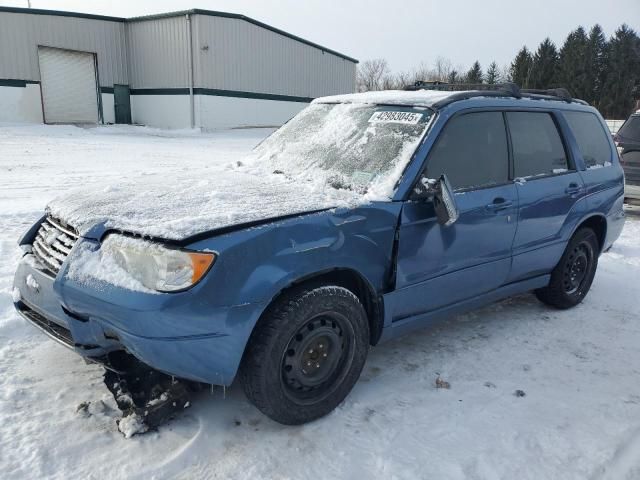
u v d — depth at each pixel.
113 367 2.82
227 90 27.08
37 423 2.89
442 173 3.54
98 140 20.19
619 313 4.89
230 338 2.61
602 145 5.11
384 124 3.76
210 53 25.97
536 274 4.49
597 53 60.00
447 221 3.15
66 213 3.14
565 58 61.03
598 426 3.14
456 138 3.66
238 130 27.50
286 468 2.68
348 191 3.36
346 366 3.15
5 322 3.94
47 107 25.62
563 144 4.59
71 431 2.84
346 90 35.84
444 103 3.68
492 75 72.62
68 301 2.74
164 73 26.83
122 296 2.54
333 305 2.96
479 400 3.35
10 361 3.50
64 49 25.69
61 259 2.97
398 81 73.94
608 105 57.72
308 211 2.93
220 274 2.55
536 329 4.46
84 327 2.76
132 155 15.52
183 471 2.62
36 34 24.73
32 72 24.88
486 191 3.76
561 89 4.88
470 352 3.99
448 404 3.28
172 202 3.09
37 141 18.61
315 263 2.84
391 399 3.31
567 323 4.62
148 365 2.71
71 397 3.14
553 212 4.31
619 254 6.95
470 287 3.82
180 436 2.86
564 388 3.55
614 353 4.09
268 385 2.80
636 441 3.01
